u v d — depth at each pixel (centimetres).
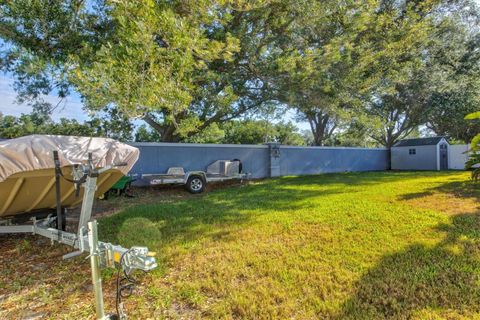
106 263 221
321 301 281
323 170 1723
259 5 720
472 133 2184
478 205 618
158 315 271
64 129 1178
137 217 625
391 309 264
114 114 1121
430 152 1859
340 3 963
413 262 356
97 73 496
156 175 1083
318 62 942
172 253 416
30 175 358
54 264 401
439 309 260
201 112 1126
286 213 621
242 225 546
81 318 271
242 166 1391
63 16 804
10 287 337
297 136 3334
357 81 1062
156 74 508
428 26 1288
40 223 433
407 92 1803
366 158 1955
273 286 313
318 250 407
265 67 988
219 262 380
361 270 341
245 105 1359
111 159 409
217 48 633
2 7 742
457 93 1778
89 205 281
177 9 675
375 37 1201
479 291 285
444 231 461
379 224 510
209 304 288
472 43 1750
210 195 924
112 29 853
